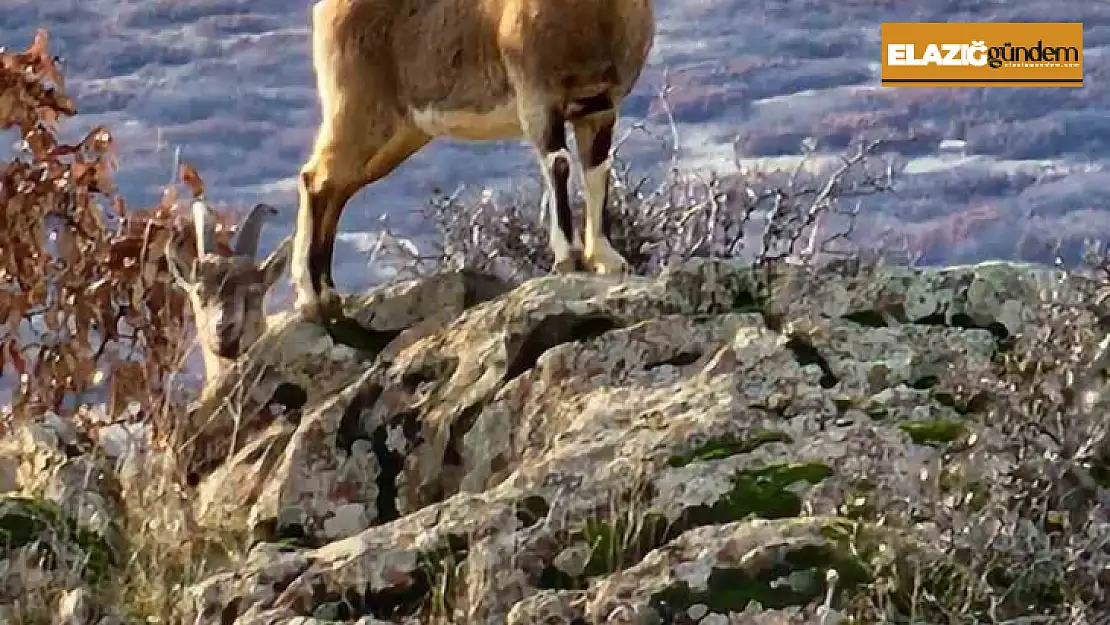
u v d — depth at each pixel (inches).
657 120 3132.4
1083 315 937.5
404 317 1228.5
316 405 1174.3
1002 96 4453.7
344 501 1062.4
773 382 965.2
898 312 1046.4
